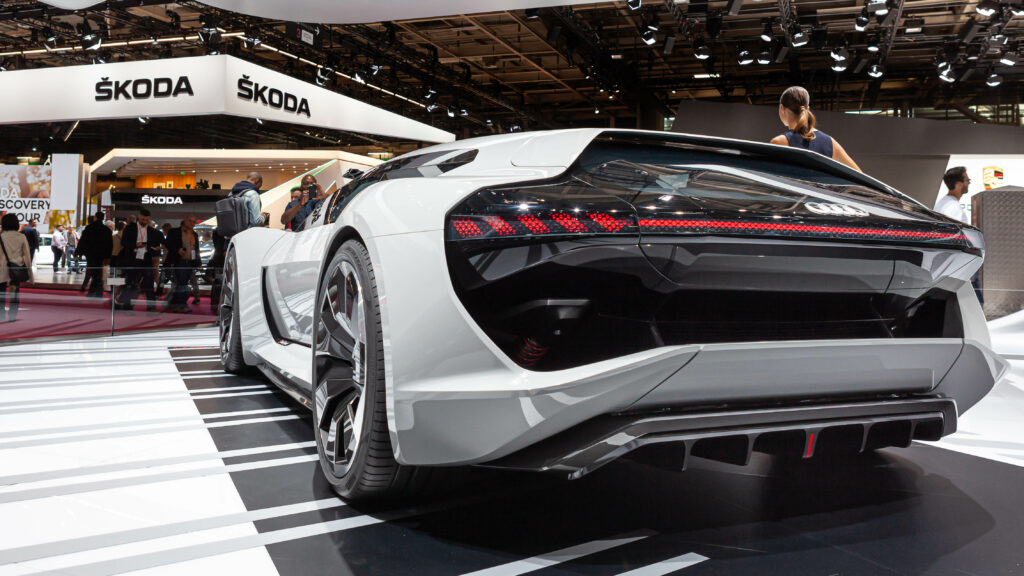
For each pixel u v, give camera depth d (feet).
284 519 4.98
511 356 4.28
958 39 45.73
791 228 4.38
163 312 20.99
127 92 35.42
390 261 4.61
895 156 43.55
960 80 52.65
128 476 6.01
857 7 41.93
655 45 53.42
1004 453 7.07
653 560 4.28
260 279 9.84
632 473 6.27
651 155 5.14
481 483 5.88
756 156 5.64
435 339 4.33
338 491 5.33
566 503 5.38
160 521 4.92
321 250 7.18
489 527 4.84
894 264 4.85
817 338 4.92
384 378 4.71
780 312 4.80
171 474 6.07
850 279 4.78
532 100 73.61
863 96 65.87
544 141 5.14
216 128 80.74
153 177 62.13
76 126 78.95
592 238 4.03
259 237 10.56
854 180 5.77
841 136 44.14
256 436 7.50
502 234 4.11
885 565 4.21
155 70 35.19
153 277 20.61
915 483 5.96
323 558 4.29
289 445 7.12
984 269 17.99
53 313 17.83
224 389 10.38
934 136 42.80
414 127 45.96
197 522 4.90
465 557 4.32
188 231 30.45
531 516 5.07
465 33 51.21
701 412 4.37
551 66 60.29
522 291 4.26
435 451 4.43
